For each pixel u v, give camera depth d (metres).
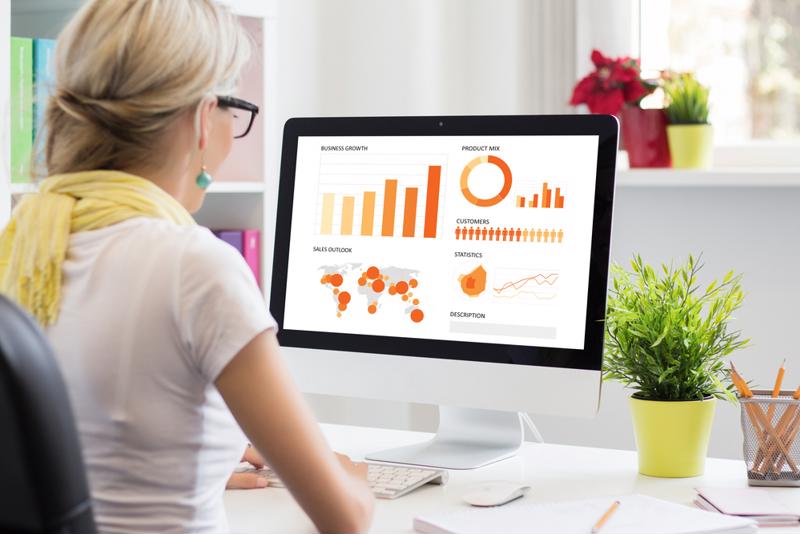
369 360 1.47
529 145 1.41
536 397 1.37
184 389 0.94
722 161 2.51
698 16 2.53
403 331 1.45
